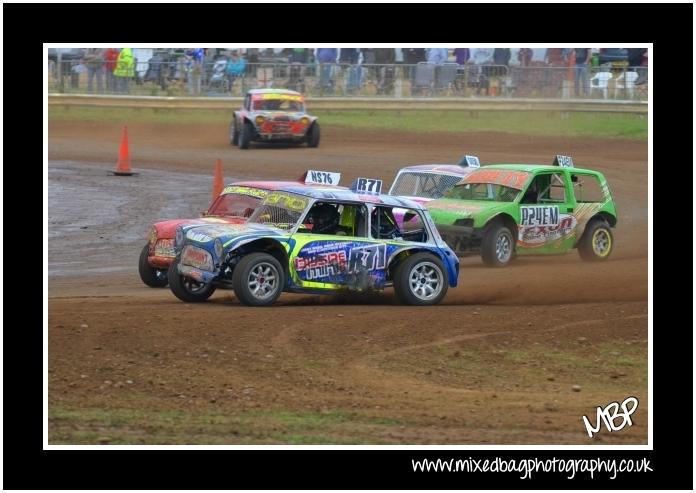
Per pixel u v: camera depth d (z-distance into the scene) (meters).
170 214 45.88
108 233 41.12
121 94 83.69
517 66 83.25
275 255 25.67
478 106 82.56
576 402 19.23
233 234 25.00
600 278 31.62
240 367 19.98
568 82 82.31
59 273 32.66
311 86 83.62
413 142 71.25
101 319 22.72
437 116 83.06
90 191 51.12
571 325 24.70
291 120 68.00
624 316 25.75
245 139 67.81
